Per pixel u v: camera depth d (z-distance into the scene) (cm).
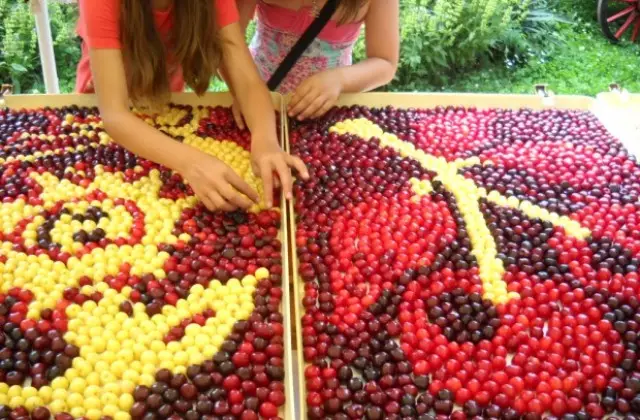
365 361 117
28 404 106
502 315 129
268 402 109
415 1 422
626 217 157
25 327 120
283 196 155
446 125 198
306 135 189
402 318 127
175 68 195
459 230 150
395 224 153
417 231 150
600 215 157
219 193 149
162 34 178
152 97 180
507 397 112
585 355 120
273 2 206
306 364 120
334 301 131
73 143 179
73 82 382
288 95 204
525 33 464
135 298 129
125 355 116
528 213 158
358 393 111
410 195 164
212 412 107
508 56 448
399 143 186
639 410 110
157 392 109
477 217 155
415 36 408
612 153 184
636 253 146
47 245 140
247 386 111
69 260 137
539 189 168
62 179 164
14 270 134
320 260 141
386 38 215
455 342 122
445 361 119
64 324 121
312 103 192
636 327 126
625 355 120
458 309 129
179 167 153
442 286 134
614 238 150
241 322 123
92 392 109
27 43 376
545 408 112
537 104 213
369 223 153
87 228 146
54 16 374
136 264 137
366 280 137
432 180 170
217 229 148
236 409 108
